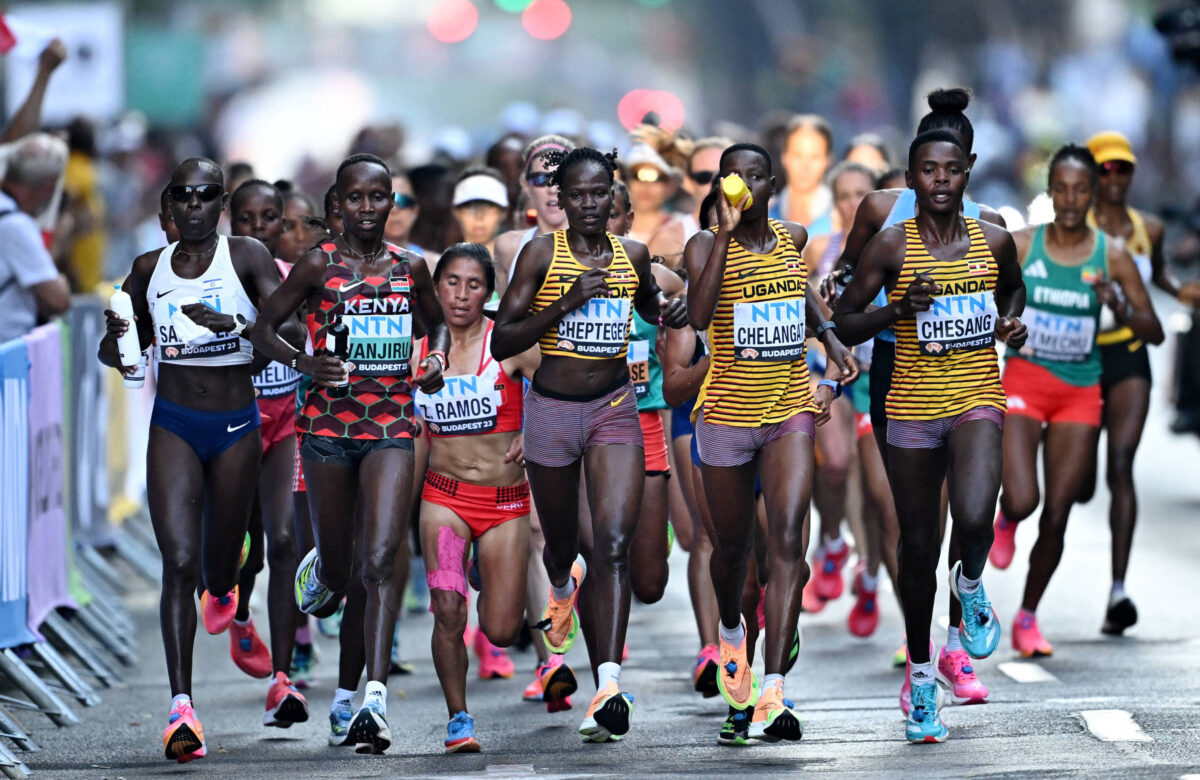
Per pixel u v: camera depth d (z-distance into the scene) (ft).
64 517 111.14
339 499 81.61
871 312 78.18
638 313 89.92
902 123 549.13
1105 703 88.17
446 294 84.38
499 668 104.17
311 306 81.97
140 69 352.69
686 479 94.43
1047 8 519.19
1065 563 134.31
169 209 86.74
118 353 80.94
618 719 77.46
